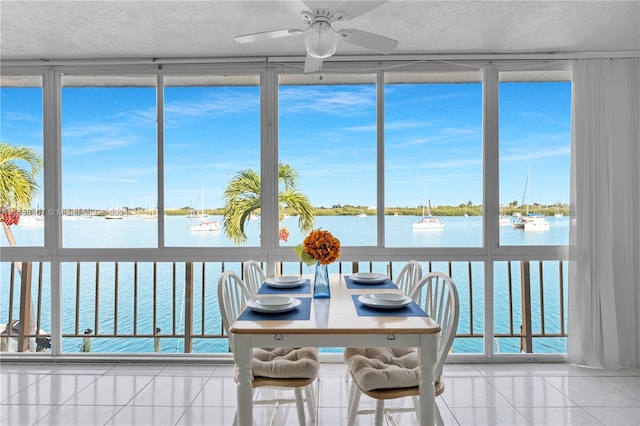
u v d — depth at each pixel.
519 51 2.99
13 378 2.84
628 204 2.96
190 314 3.54
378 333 1.62
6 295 3.55
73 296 3.67
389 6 2.31
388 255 3.13
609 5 2.29
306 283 2.53
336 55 3.04
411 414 2.34
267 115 3.12
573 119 2.99
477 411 2.34
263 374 1.86
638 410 2.35
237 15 2.41
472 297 3.62
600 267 2.94
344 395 2.58
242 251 3.15
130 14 2.39
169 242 3.30
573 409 2.36
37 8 2.30
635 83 2.96
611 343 2.94
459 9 2.35
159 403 2.46
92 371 2.97
